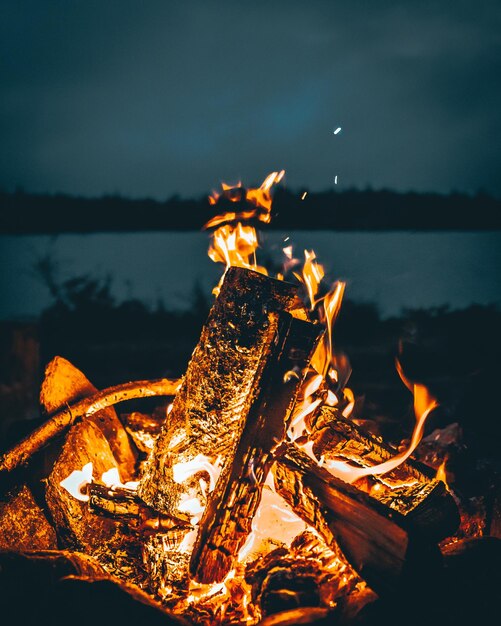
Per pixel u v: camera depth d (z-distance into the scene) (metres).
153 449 2.27
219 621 1.97
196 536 2.05
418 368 4.70
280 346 1.99
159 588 2.09
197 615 1.99
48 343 5.61
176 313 6.46
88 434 2.55
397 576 1.76
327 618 1.72
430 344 4.93
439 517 2.08
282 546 2.13
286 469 2.04
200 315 6.41
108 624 1.71
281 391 1.99
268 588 1.85
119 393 2.63
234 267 2.09
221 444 2.14
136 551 2.22
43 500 2.44
